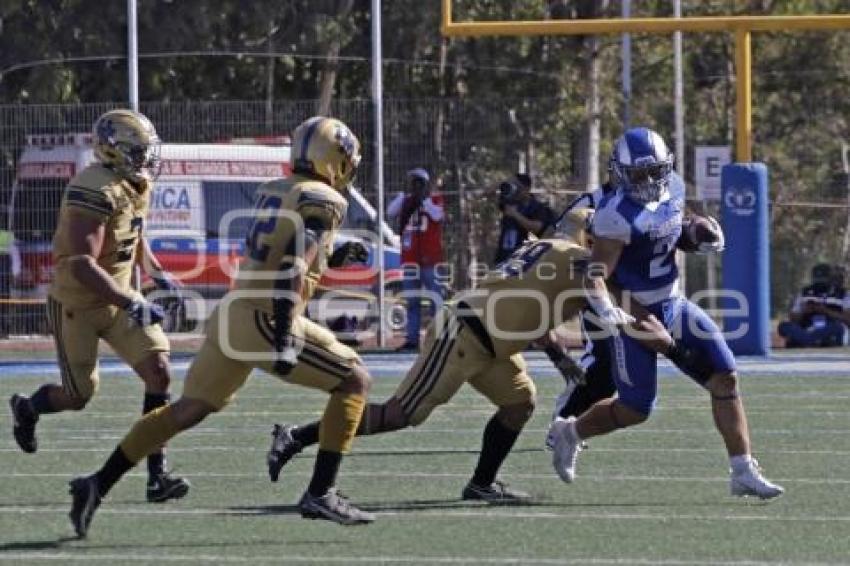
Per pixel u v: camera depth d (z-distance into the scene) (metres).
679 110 64.12
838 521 23.73
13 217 59.66
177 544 22.05
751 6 91.38
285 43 80.06
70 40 76.50
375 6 58.75
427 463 29.84
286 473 28.77
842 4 91.00
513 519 23.98
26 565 20.67
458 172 64.06
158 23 77.94
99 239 24.20
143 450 22.45
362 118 62.03
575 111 74.38
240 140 60.78
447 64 81.25
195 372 22.45
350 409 22.64
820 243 71.75
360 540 22.30
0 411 38.56
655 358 25.12
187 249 58.84
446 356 24.97
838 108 89.88
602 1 83.25
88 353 25.52
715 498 25.88
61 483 27.58
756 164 53.44
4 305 59.91
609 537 22.52
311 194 21.84
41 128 59.66
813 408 38.56
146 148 24.58
